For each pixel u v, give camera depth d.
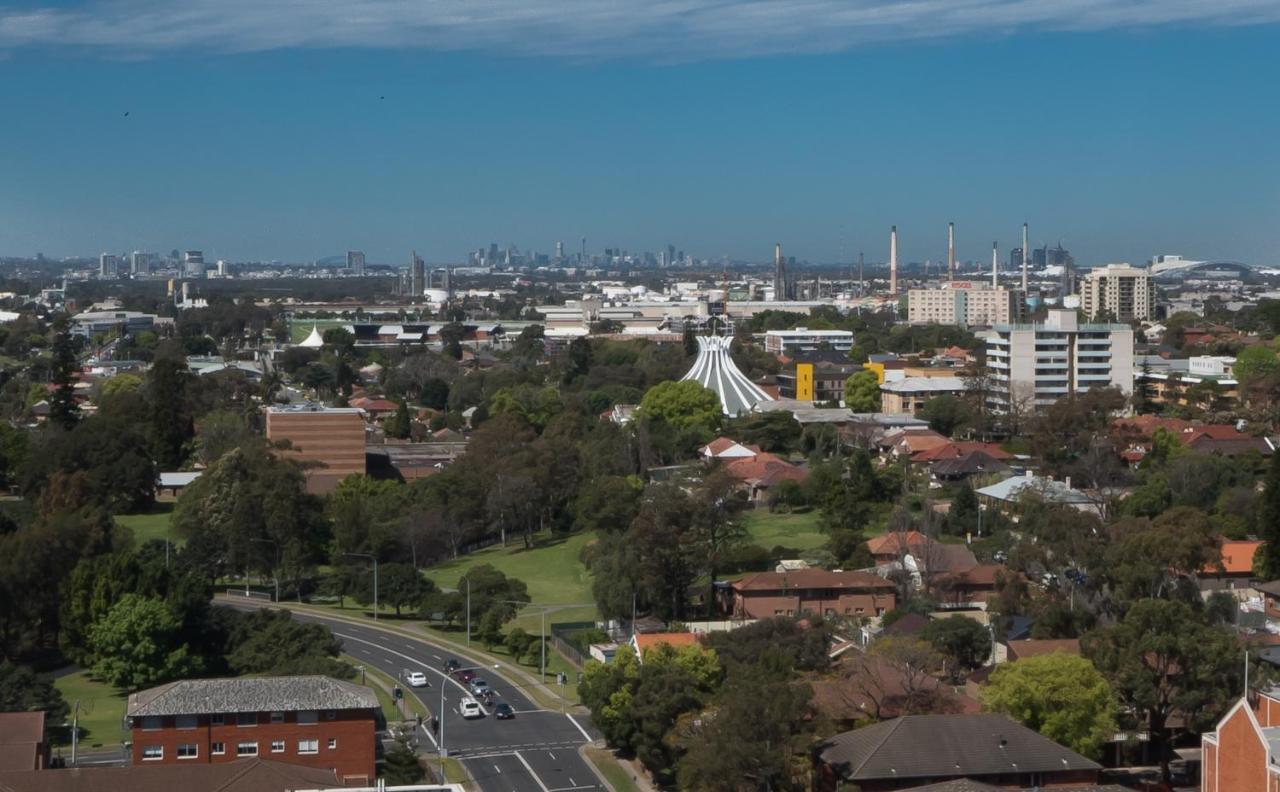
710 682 144.00
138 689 163.50
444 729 149.25
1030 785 117.81
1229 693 132.50
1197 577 184.38
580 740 145.38
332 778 113.19
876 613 182.25
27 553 178.88
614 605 185.75
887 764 116.81
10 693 144.62
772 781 119.38
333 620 198.75
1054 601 163.25
